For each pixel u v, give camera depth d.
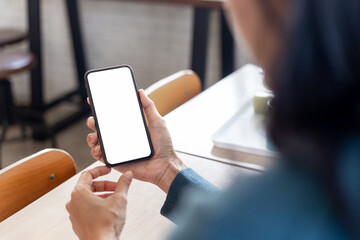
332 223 0.26
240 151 1.05
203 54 2.49
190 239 0.28
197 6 2.38
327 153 0.25
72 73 3.28
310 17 0.24
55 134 2.88
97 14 3.06
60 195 0.91
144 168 0.80
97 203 0.62
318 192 0.26
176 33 2.86
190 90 1.54
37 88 2.86
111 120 0.80
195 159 1.04
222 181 0.95
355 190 0.25
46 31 3.21
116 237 0.62
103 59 3.19
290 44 0.24
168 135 0.80
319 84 0.24
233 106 1.31
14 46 3.24
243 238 0.26
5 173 0.92
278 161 0.28
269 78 0.27
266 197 0.27
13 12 3.17
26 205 0.96
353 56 0.23
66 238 0.79
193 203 0.30
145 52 3.02
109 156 0.79
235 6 0.28
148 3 2.86
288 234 0.26
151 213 0.85
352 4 0.23
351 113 0.25
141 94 0.81
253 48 0.29
